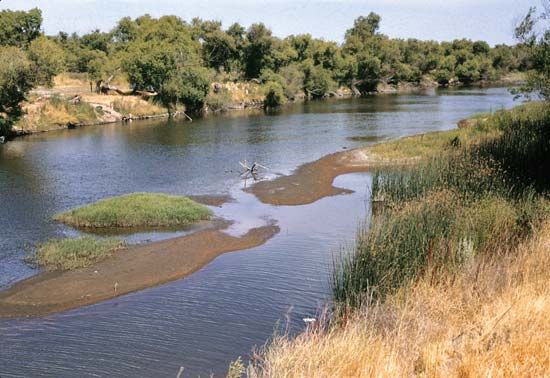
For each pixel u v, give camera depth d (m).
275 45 93.75
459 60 136.75
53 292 15.67
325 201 26.78
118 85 74.62
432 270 11.91
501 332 7.94
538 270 10.55
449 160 24.80
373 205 25.27
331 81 98.50
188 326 13.28
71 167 34.72
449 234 13.74
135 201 23.67
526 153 24.12
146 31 84.00
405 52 125.31
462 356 7.38
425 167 24.78
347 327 9.12
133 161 36.84
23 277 16.77
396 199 22.44
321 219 23.38
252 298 14.82
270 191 28.86
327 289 15.01
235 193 28.48
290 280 16.03
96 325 13.52
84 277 16.75
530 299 8.91
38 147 42.50
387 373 7.14
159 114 65.69
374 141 45.31
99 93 68.12
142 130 53.09
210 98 72.38
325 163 36.03
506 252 12.07
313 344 8.31
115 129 53.91
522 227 14.99
